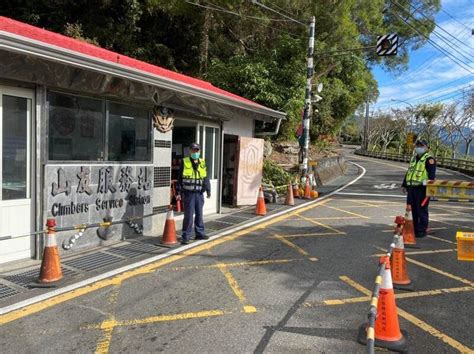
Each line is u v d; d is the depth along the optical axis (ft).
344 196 51.24
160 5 59.11
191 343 12.49
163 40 66.23
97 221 23.39
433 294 17.11
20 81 18.71
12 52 17.19
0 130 18.48
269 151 63.52
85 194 22.50
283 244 25.05
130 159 25.79
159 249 23.27
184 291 16.81
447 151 165.48
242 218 33.86
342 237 27.32
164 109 28.19
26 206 19.89
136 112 25.99
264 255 22.48
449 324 14.21
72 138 21.71
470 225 33.12
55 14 57.57
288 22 63.46
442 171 107.14
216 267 20.13
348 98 89.92
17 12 57.41
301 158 50.57
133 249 23.12
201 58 63.57
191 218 25.21
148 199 27.30
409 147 157.79
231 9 61.00
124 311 14.76
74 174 21.76
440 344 12.76
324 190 57.41
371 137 226.58
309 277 18.85
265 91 55.83
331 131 98.99
